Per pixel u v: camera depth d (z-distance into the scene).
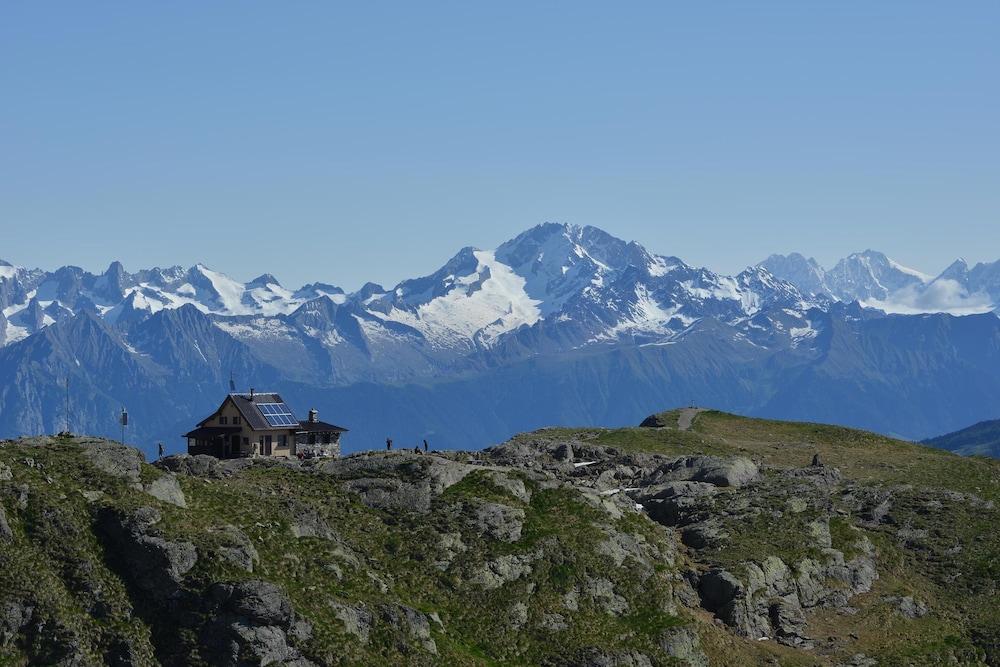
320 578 149.88
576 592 167.88
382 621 146.50
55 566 136.50
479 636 155.62
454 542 170.25
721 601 180.50
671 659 161.12
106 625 133.12
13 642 129.00
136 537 139.62
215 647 133.38
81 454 152.62
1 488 141.25
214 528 145.62
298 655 135.62
